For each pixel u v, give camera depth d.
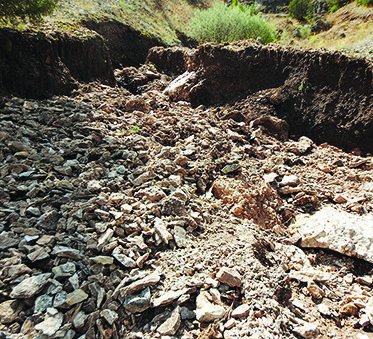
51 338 2.03
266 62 8.27
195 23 16.23
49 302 2.27
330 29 16.59
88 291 2.43
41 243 2.73
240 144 6.18
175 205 3.57
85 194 3.52
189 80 9.30
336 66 7.07
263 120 7.29
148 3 16.98
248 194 4.29
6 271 2.40
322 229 3.95
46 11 6.47
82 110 5.96
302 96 7.53
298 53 7.74
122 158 4.55
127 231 3.10
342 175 5.54
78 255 2.70
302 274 3.32
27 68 6.15
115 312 2.31
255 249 3.23
